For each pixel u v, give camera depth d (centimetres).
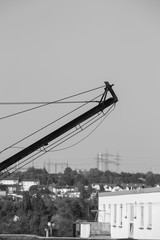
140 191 6812
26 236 5762
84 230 7462
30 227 10650
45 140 3606
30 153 3625
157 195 6350
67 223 9581
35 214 11156
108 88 3569
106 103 3591
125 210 7225
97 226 7500
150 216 6512
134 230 6894
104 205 8069
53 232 8981
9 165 3622
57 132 3606
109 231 7556
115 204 7619
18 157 3622
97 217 8362
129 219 7081
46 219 10806
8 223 10831
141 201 6762
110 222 7688
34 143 3616
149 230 6494
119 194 7500
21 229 10612
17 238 5569
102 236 7394
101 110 3594
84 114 3597
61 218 10869
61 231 9212
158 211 6297
